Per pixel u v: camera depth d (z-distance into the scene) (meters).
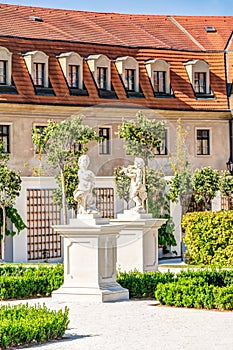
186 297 21.72
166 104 49.19
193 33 54.19
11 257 40.84
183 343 17.03
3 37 45.25
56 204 24.22
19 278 23.91
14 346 16.77
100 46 48.62
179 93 50.03
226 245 34.41
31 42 46.12
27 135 44.19
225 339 17.41
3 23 46.78
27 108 44.22
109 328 18.77
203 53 52.22
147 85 49.19
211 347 16.62
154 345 16.84
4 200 40.06
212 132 50.25
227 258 34.34
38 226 41.19
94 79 47.25
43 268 26.16
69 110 45.53
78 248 22.86
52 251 41.53
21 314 17.91
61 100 45.44
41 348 16.58
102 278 22.86
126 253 26.66
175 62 50.91
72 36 48.53
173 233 37.62
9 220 40.97
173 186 27.03
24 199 41.16
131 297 23.48
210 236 34.53
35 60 45.28
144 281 23.56
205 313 20.80
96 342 17.16
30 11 49.59
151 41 51.66
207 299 21.45
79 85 46.62
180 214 28.03
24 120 44.22
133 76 48.94
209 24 55.53
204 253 34.75
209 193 45.66
